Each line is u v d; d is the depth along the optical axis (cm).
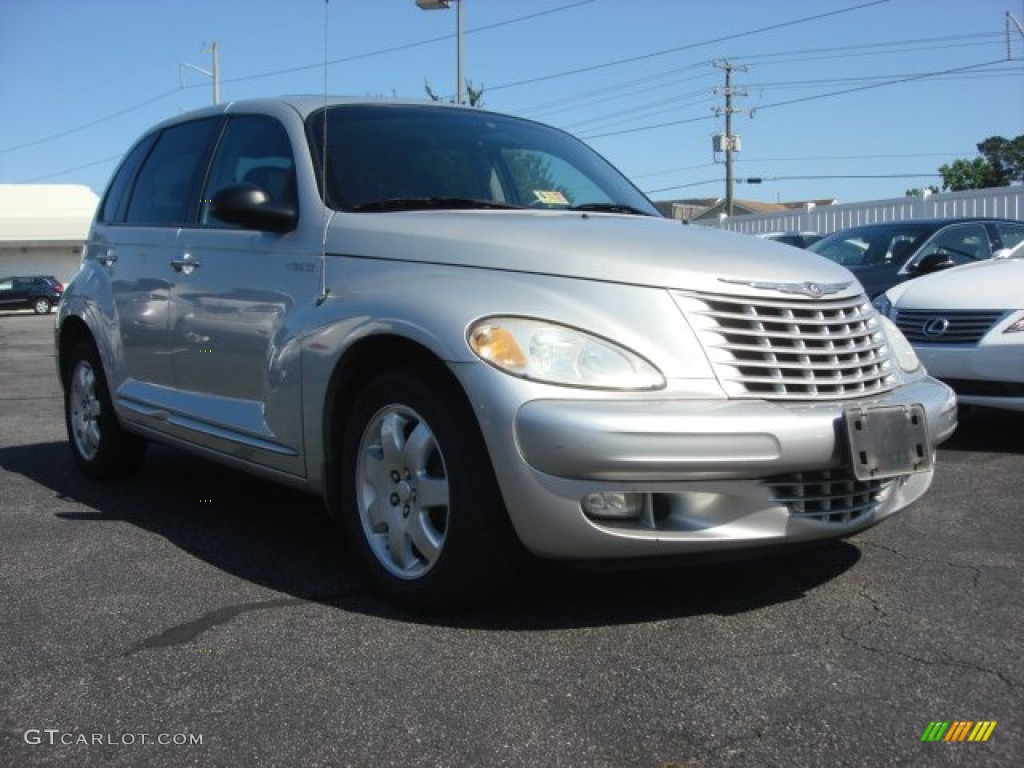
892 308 672
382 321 355
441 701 290
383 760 259
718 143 4616
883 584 388
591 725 275
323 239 403
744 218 2462
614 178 511
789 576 397
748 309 345
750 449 319
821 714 281
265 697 294
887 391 375
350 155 434
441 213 398
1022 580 391
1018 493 529
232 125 496
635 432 308
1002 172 5075
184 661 320
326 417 387
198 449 473
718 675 306
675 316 335
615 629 343
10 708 290
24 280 4116
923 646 328
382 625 348
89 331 567
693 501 324
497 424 317
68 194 5656
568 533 317
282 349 405
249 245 439
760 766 254
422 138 461
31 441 738
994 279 649
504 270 349
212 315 454
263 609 365
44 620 357
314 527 480
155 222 523
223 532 471
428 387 342
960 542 442
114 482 584
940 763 255
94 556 432
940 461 612
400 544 358
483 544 333
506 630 342
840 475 342
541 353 322
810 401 345
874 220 2153
